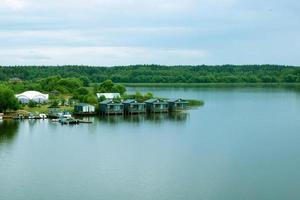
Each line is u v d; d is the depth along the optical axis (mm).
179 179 61031
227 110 141500
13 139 88812
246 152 76375
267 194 55062
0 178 62031
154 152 76938
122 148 80438
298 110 140375
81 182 60156
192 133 96062
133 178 61688
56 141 87000
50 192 56375
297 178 61000
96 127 104500
